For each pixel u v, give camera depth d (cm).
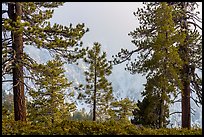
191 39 2256
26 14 1719
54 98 3194
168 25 2197
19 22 1521
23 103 1653
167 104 2225
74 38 1672
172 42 2167
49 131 1368
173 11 2300
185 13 2334
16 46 1628
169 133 1434
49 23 1672
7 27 1507
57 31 1680
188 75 2292
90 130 1398
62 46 1641
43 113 3203
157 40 2166
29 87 1684
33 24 1695
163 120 2283
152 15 2353
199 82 2295
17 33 1520
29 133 1343
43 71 1647
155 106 2217
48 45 1631
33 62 1669
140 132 1421
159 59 2128
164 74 2159
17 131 1359
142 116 2509
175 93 2198
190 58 2303
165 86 2138
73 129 1384
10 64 1605
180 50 2312
